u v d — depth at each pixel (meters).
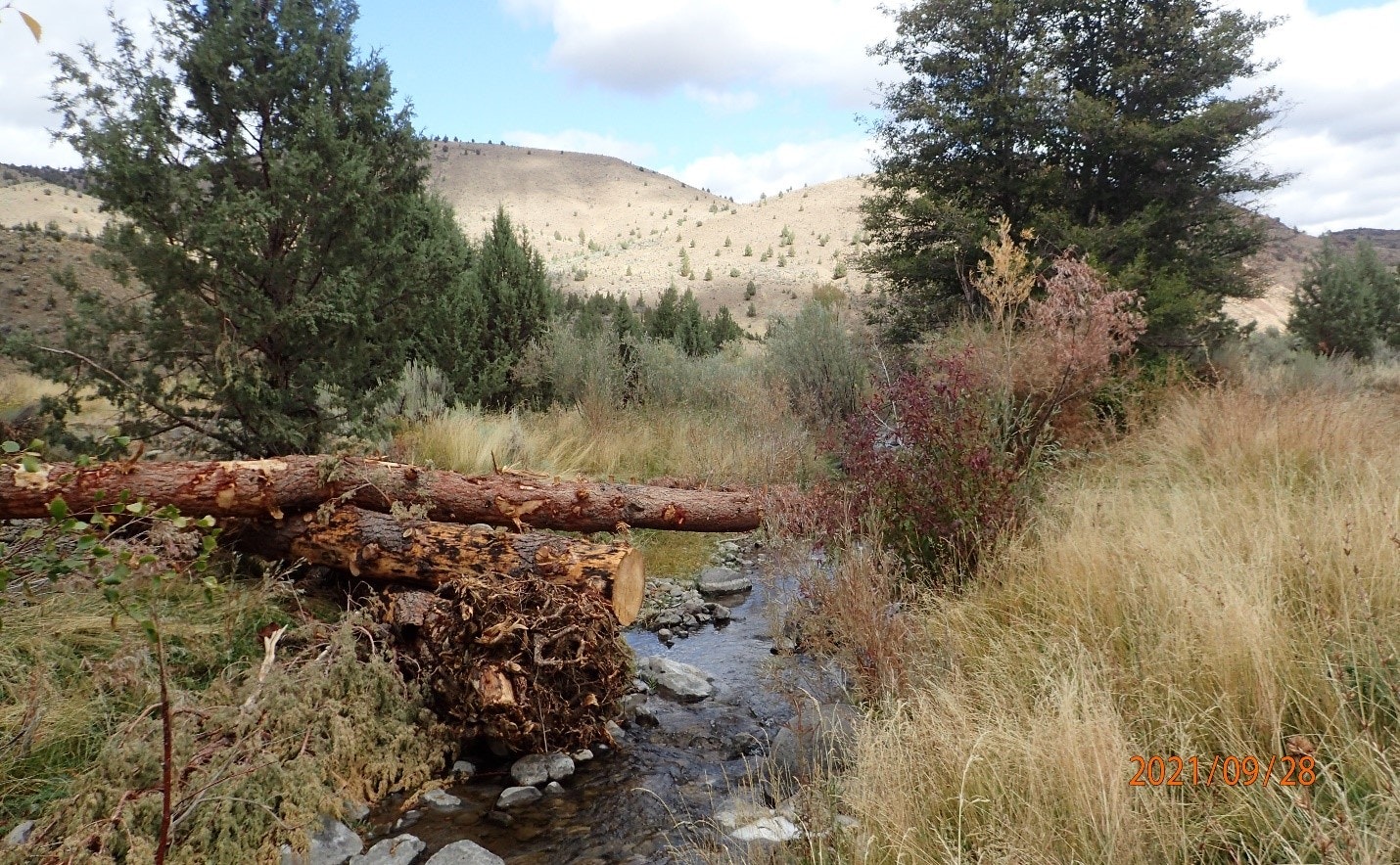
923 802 2.72
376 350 7.05
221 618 4.07
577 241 157.38
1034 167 12.72
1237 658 2.85
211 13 6.31
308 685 3.52
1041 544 4.77
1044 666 3.45
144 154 5.71
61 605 3.74
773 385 11.03
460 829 3.29
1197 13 12.36
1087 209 12.57
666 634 5.73
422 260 6.93
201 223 5.74
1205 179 12.48
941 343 9.66
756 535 7.60
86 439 5.64
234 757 3.01
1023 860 2.29
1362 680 2.70
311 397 6.53
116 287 21.48
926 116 13.23
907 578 4.94
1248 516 4.19
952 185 13.43
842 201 121.75
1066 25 13.08
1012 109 12.41
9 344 5.38
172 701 3.08
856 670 4.04
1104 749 2.45
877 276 14.41
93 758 3.10
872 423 5.99
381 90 6.68
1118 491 5.43
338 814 3.22
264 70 6.38
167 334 5.92
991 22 12.46
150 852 2.61
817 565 5.00
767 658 5.16
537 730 3.88
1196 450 6.55
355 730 3.59
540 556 4.40
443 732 3.91
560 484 5.83
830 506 5.56
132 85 5.82
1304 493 4.46
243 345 6.20
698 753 3.96
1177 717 2.82
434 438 8.56
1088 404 7.59
